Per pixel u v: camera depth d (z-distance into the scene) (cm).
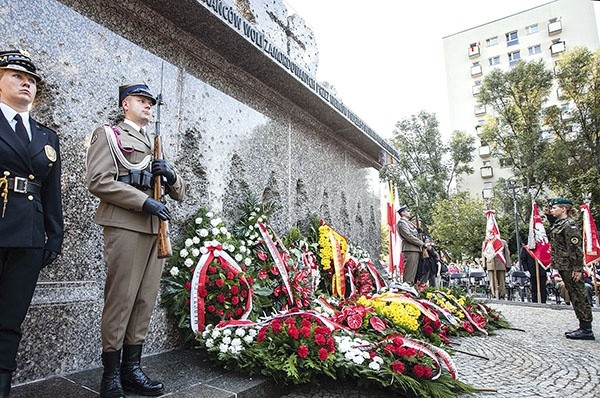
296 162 591
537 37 3975
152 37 376
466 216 2739
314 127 645
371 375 268
